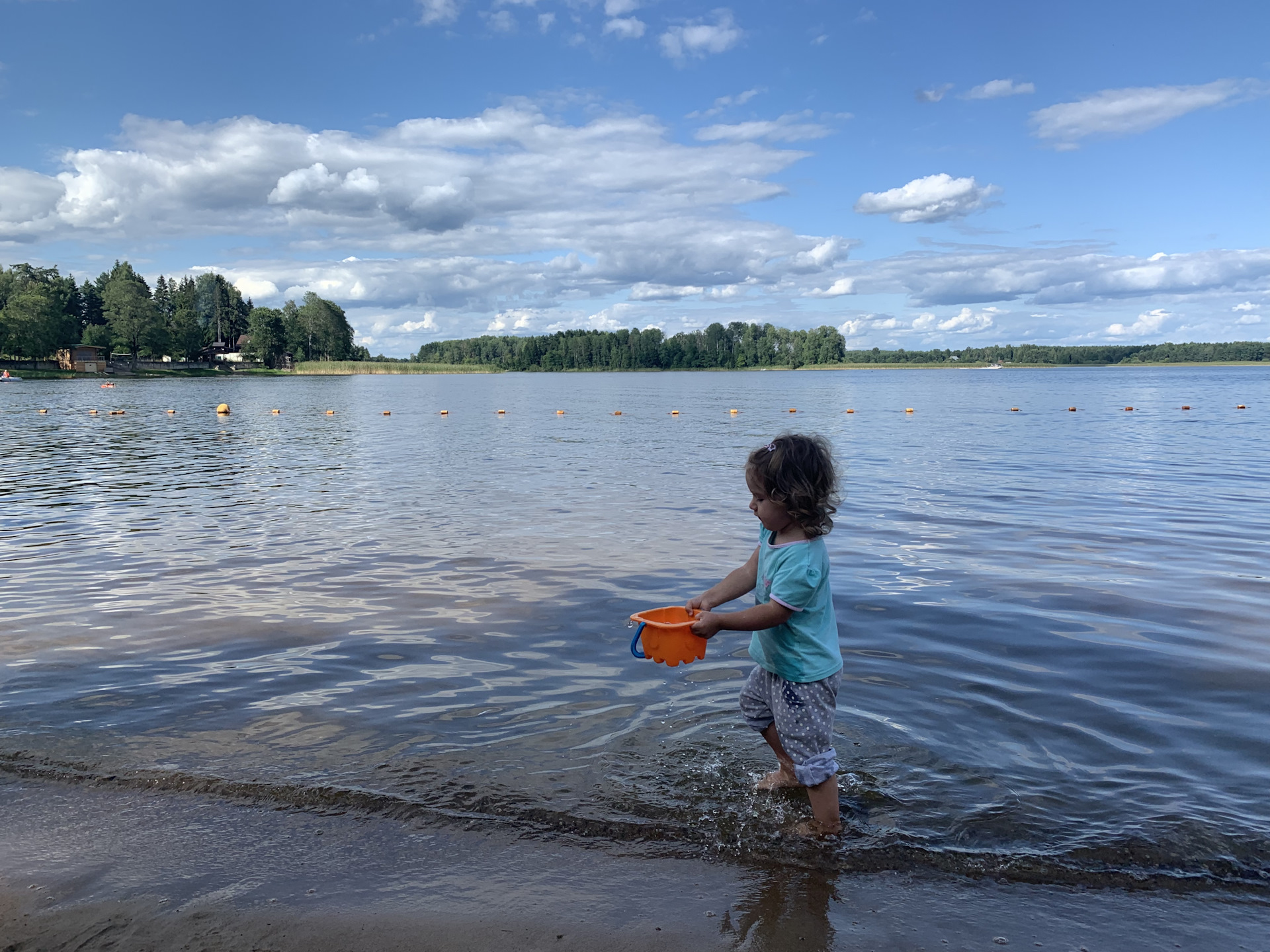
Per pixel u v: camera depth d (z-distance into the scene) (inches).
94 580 267.4
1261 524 356.8
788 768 135.0
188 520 375.6
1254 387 2405.3
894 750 143.9
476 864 113.0
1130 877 109.0
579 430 966.4
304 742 148.5
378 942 97.6
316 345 6284.5
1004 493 446.6
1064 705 163.6
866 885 108.5
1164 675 179.5
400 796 129.3
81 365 4116.6
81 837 119.7
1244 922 100.3
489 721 157.5
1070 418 1119.6
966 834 118.9
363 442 814.5
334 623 220.8
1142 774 135.6
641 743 147.6
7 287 4247.0
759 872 111.5
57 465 609.3
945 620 219.5
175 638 208.2
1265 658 189.5
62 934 99.0
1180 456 639.8
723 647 200.2
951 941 97.2
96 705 166.1
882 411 1353.3
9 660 192.9
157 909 103.6
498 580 265.1
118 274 5290.4
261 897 106.0
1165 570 275.0
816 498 124.5
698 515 383.2
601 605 237.5
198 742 148.6
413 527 356.5
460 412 1422.2
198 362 5349.4
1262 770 136.3
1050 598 240.8
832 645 126.7
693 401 1815.9
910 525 355.6
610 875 111.0
